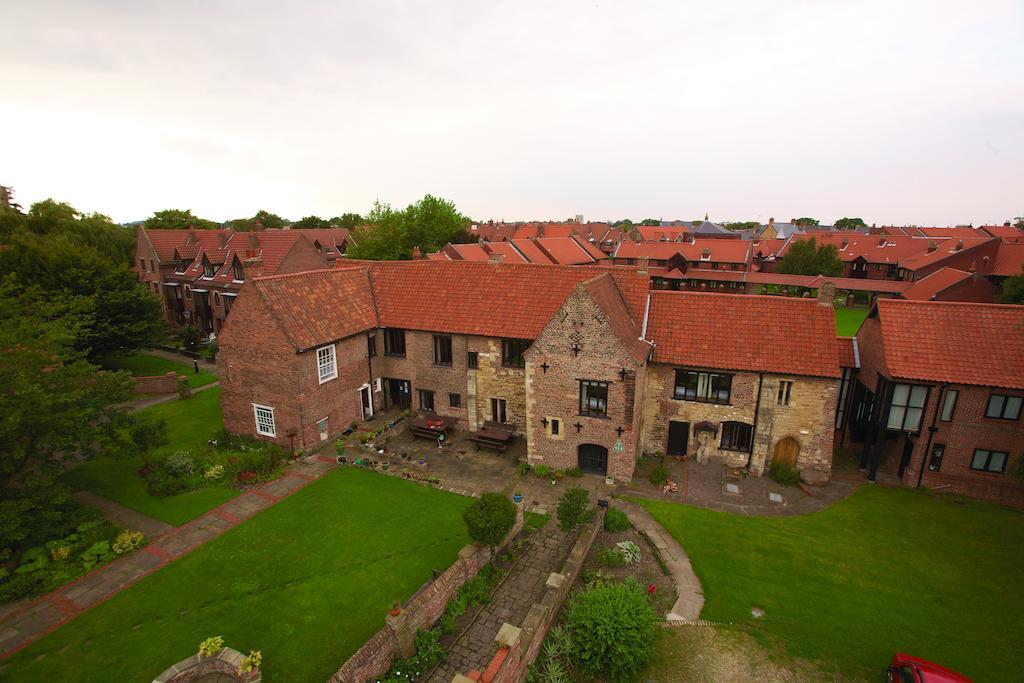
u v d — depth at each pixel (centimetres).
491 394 3419
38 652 1742
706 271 9662
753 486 2880
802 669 1761
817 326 2920
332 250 5697
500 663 1462
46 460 2230
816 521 2569
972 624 1952
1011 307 2819
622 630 1711
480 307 3434
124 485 2788
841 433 3403
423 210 8375
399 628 1653
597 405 2839
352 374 3472
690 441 3123
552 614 1866
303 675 1662
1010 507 2722
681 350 3012
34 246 4344
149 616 1903
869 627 1931
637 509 2648
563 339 2800
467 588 1997
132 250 6950
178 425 3588
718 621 1956
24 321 2292
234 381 3266
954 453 2800
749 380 2914
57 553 2156
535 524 2505
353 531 2412
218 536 2364
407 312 3591
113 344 4397
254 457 2961
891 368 2764
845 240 10062
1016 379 2630
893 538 2444
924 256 8556
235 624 1870
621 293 3269
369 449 3222
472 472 2994
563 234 10306
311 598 1998
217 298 5872
